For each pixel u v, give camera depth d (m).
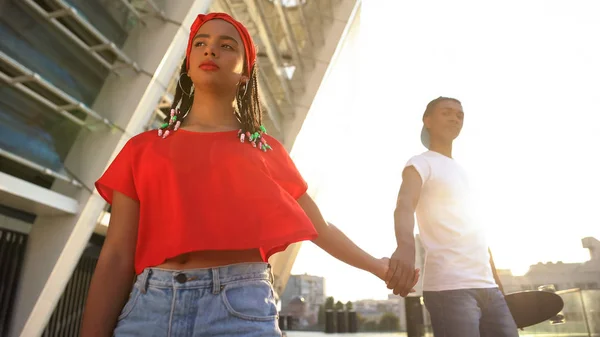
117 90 5.35
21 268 4.87
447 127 2.27
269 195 1.04
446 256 1.96
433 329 1.96
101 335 0.97
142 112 5.29
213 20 1.19
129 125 5.16
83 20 4.58
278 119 10.63
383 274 1.50
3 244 4.70
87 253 7.40
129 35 5.65
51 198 4.65
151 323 0.90
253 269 0.99
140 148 1.09
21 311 4.71
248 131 1.16
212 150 1.06
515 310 2.36
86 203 5.02
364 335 19.41
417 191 2.02
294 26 10.97
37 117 4.88
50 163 4.89
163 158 1.04
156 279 0.94
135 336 0.90
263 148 1.16
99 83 5.63
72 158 5.09
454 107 2.29
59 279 4.94
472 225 2.01
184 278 0.93
